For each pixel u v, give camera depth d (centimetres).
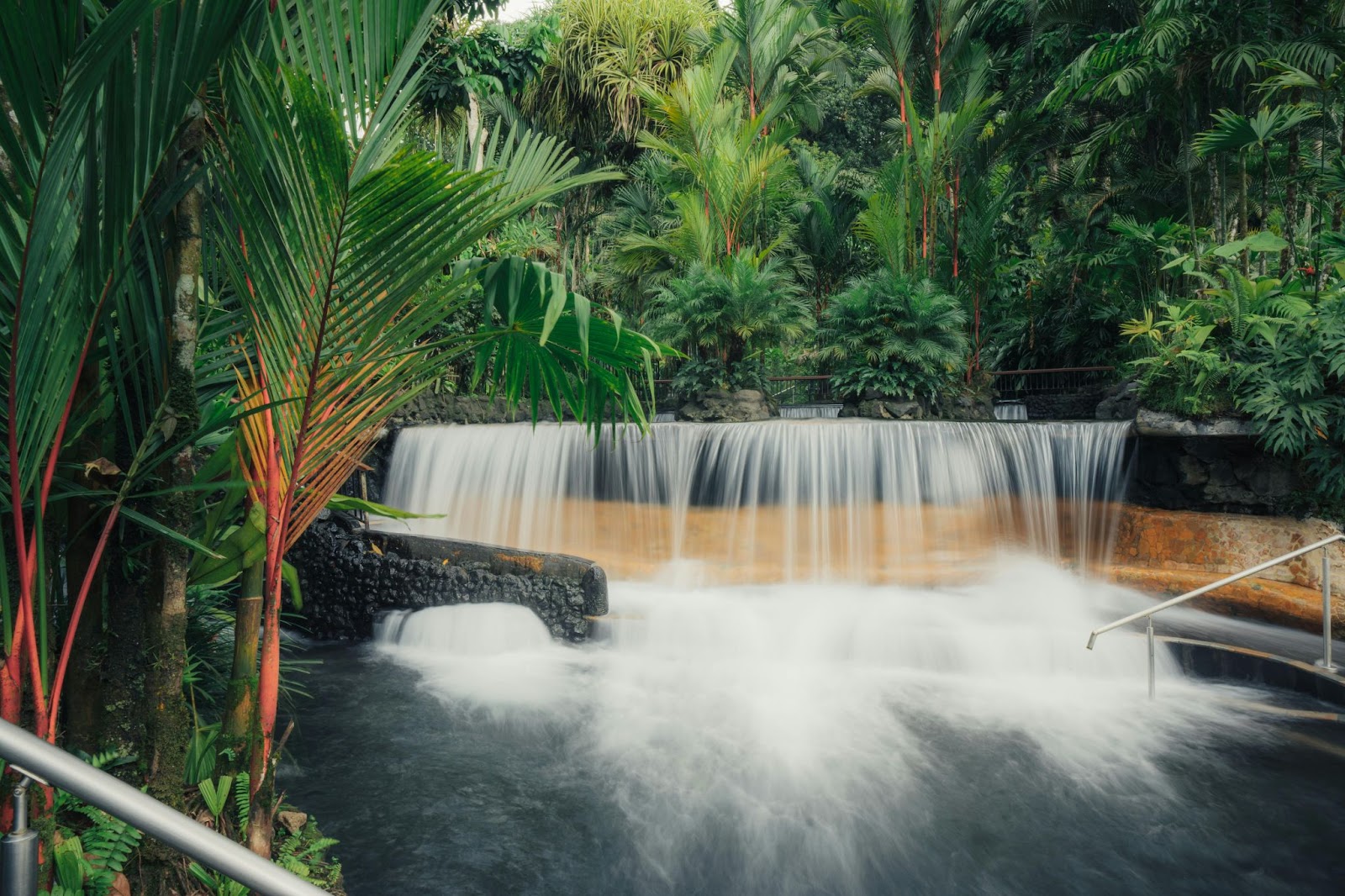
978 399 1481
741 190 1535
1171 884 406
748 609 870
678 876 407
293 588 368
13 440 199
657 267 1747
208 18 204
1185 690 672
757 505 1086
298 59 243
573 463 1141
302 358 243
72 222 208
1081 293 1694
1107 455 1051
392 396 294
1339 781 511
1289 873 415
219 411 296
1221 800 491
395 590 796
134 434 250
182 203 251
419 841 424
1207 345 993
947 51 1628
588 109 2214
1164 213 1534
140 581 255
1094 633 614
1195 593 614
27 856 121
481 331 273
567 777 509
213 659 426
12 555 248
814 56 2131
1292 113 1007
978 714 629
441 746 549
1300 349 913
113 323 255
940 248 1644
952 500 1071
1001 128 1559
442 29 1007
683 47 2180
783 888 399
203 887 261
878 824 462
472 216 237
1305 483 924
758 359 1498
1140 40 1206
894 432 1078
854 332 1431
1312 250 1131
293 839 313
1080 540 1058
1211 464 982
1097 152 1367
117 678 253
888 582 1005
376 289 236
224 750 281
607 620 771
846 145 3350
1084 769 532
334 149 208
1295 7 1091
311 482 280
